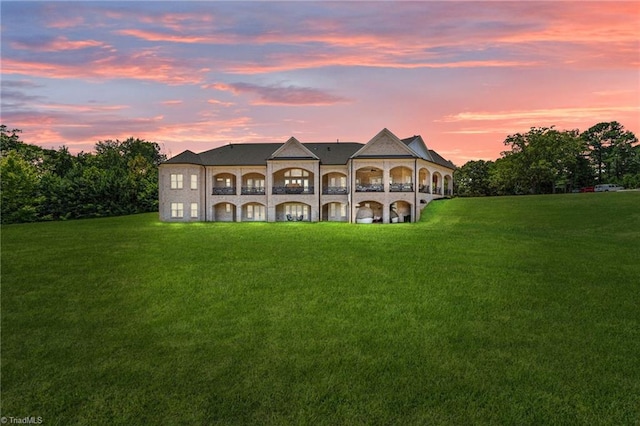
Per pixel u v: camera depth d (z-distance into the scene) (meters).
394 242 25.89
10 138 82.56
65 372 8.66
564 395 7.55
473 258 20.11
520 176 75.50
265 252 22.42
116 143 109.00
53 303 13.34
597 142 96.69
